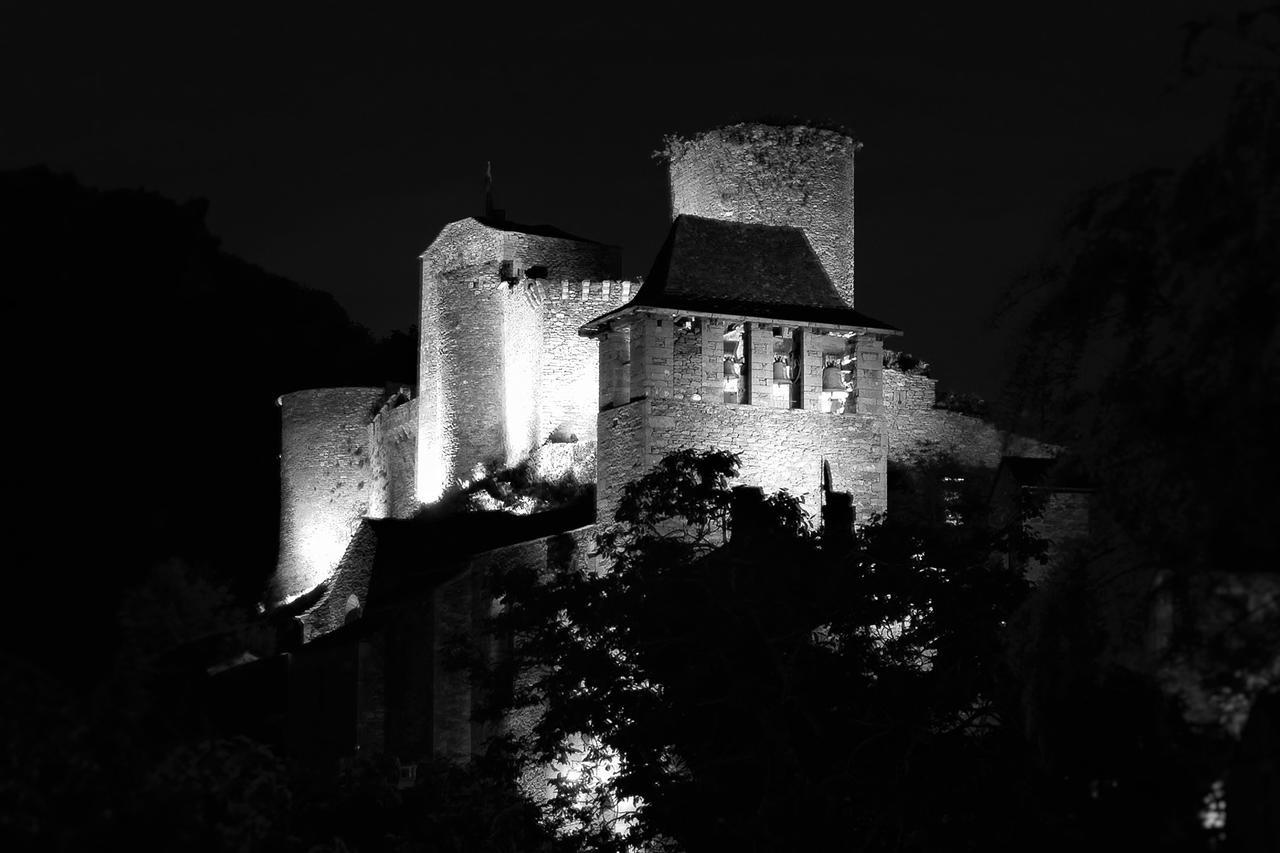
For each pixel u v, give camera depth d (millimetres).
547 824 41375
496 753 43594
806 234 63312
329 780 39250
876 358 56750
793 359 56531
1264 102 20625
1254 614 20578
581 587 43500
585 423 66438
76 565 66625
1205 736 22750
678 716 38875
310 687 56906
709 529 49500
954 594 39250
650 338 54625
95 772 22344
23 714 22188
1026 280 22438
